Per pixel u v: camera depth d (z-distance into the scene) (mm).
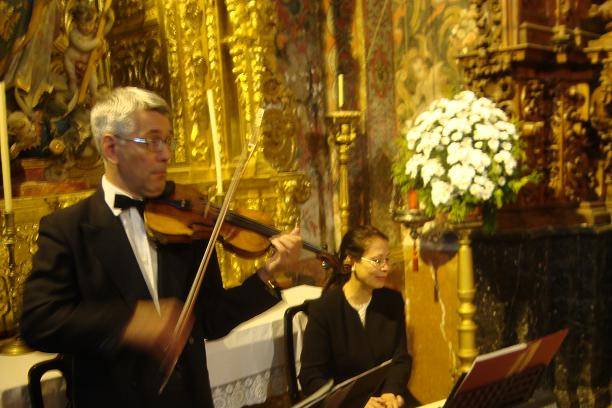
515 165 3334
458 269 3633
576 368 4094
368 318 2963
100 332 1652
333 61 4184
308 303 2951
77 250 1740
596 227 3979
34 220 2682
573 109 4059
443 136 3389
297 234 2018
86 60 2920
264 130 3555
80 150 2922
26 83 2670
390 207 4449
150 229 1877
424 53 4309
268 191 3568
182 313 1792
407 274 4508
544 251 4027
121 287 1758
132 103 1798
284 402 3699
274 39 3625
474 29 3980
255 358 2752
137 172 1820
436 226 4312
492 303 3941
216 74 3400
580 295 4047
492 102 3715
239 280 3387
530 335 3990
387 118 4445
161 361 1723
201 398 1886
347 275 3113
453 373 4094
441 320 4316
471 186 3279
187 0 3287
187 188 2264
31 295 1682
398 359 2932
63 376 2104
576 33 3932
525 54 3670
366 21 4270
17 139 2672
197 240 2035
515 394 2074
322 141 4238
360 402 1899
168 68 3254
